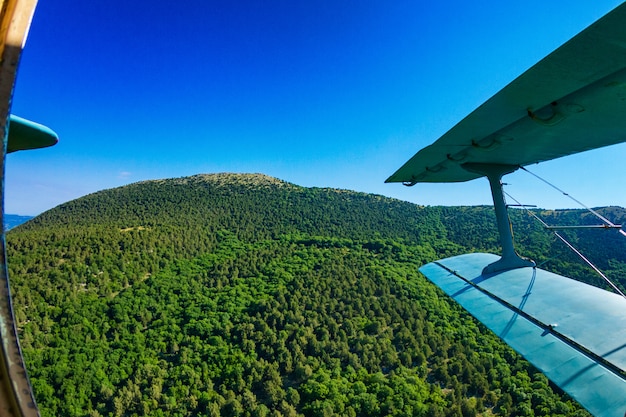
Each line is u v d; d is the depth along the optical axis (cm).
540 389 9550
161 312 14675
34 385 9775
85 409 9581
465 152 602
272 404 9956
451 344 12544
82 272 16550
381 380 10569
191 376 10831
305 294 16662
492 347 12100
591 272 10988
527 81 351
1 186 120
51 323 12988
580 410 8650
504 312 557
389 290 16962
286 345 12694
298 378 11138
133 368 11312
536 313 528
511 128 475
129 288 16362
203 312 14812
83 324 13050
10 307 120
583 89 355
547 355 447
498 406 9388
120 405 9381
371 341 12900
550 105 391
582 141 509
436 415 8975
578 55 301
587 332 457
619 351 411
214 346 12431
